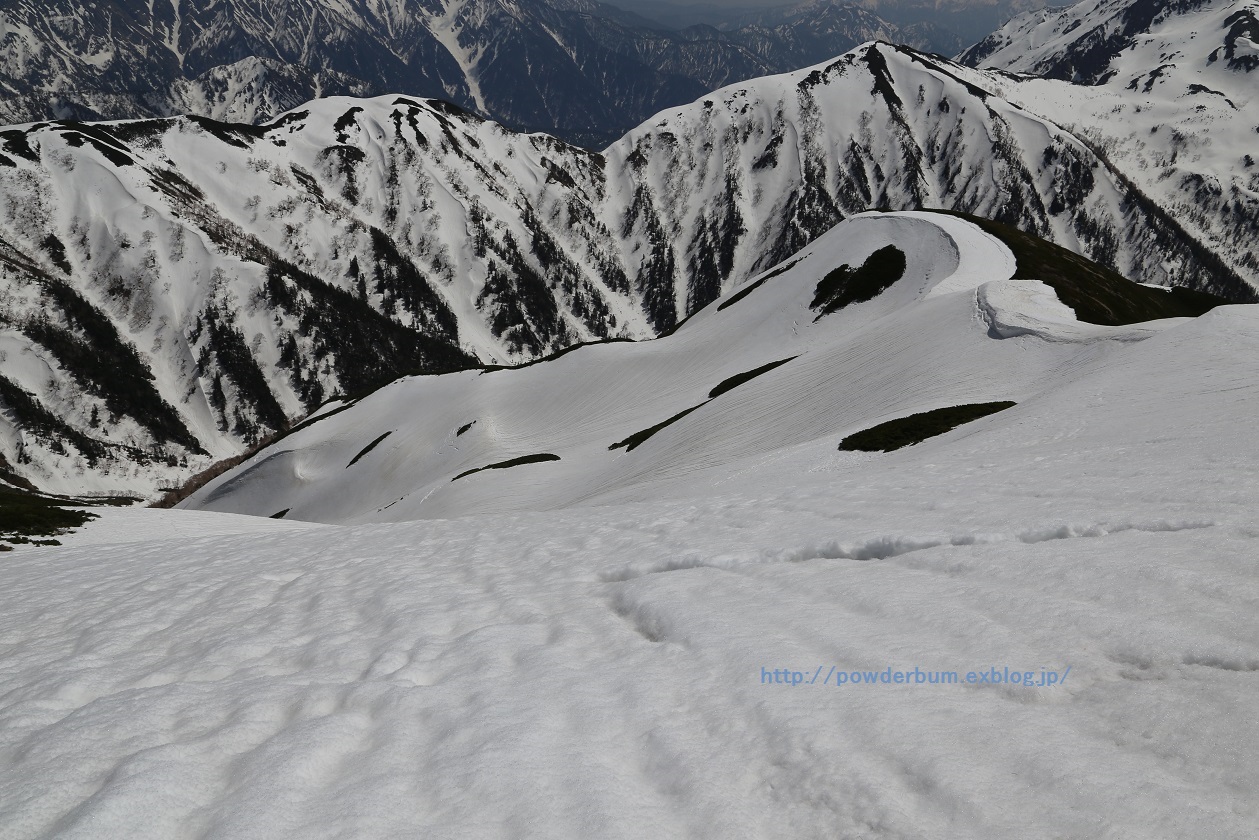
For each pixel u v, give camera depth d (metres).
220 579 16.12
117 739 7.30
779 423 49.97
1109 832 4.48
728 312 98.12
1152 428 15.86
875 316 78.25
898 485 15.52
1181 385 19.98
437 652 9.07
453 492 71.31
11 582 20.64
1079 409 21.22
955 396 37.66
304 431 133.25
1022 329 42.78
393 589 12.88
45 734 7.54
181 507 139.25
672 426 59.78
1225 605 6.63
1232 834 4.23
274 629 11.32
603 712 6.91
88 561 23.06
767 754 5.91
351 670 8.91
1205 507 9.31
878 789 5.24
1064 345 38.66
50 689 9.36
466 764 6.16
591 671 7.90
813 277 92.00
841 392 48.75
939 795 5.09
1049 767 5.15
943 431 31.42
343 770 6.32
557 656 8.48
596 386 95.06
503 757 6.18
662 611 9.49
